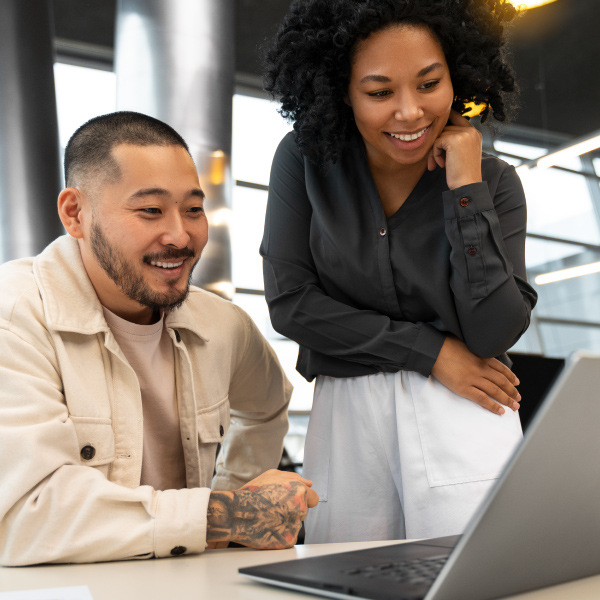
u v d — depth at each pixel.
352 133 1.46
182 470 1.36
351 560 0.73
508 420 1.35
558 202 9.99
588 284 9.77
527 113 9.88
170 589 0.69
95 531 0.93
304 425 8.60
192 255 1.22
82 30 7.75
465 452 1.32
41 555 0.92
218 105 5.24
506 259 1.32
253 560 0.88
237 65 8.73
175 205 1.17
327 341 1.42
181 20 5.14
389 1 1.28
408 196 1.43
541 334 10.04
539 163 10.06
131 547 0.92
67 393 1.13
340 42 1.34
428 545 0.82
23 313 1.14
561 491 0.59
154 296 1.18
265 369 1.58
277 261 1.49
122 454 1.19
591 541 0.66
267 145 8.91
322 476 1.45
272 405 1.62
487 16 1.41
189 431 1.32
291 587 0.66
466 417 1.34
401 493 1.39
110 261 1.17
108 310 1.24
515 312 1.31
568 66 9.49
